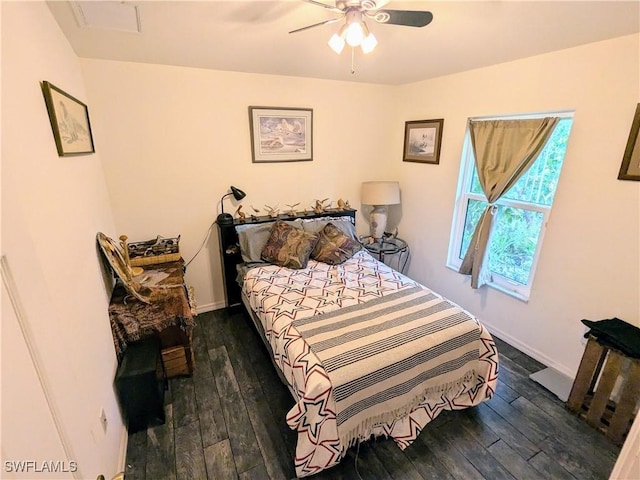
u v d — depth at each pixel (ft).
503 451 5.73
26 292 2.19
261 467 5.44
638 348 5.46
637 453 2.35
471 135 9.00
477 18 5.40
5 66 3.18
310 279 8.30
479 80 8.72
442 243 10.80
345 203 11.91
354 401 5.06
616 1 4.60
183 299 7.03
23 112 3.52
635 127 5.85
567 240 7.21
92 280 5.42
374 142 12.07
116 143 8.36
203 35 6.22
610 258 6.52
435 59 7.91
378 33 6.14
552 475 5.32
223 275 10.65
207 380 7.46
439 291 11.19
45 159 3.99
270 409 6.65
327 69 9.07
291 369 5.51
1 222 1.97
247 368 7.89
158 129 8.73
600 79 6.27
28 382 2.09
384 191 11.09
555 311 7.64
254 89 9.60
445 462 5.53
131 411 5.97
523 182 8.25
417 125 11.02
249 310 8.85
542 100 7.32
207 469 5.41
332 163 11.51
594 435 6.04
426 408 6.16
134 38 6.32
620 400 5.72
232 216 10.23
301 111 10.41
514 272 8.71
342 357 5.27
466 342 6.11
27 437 1.98
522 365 7.97
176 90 8.68
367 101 11.44
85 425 3.37
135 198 8.93
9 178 2.11
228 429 6.17
